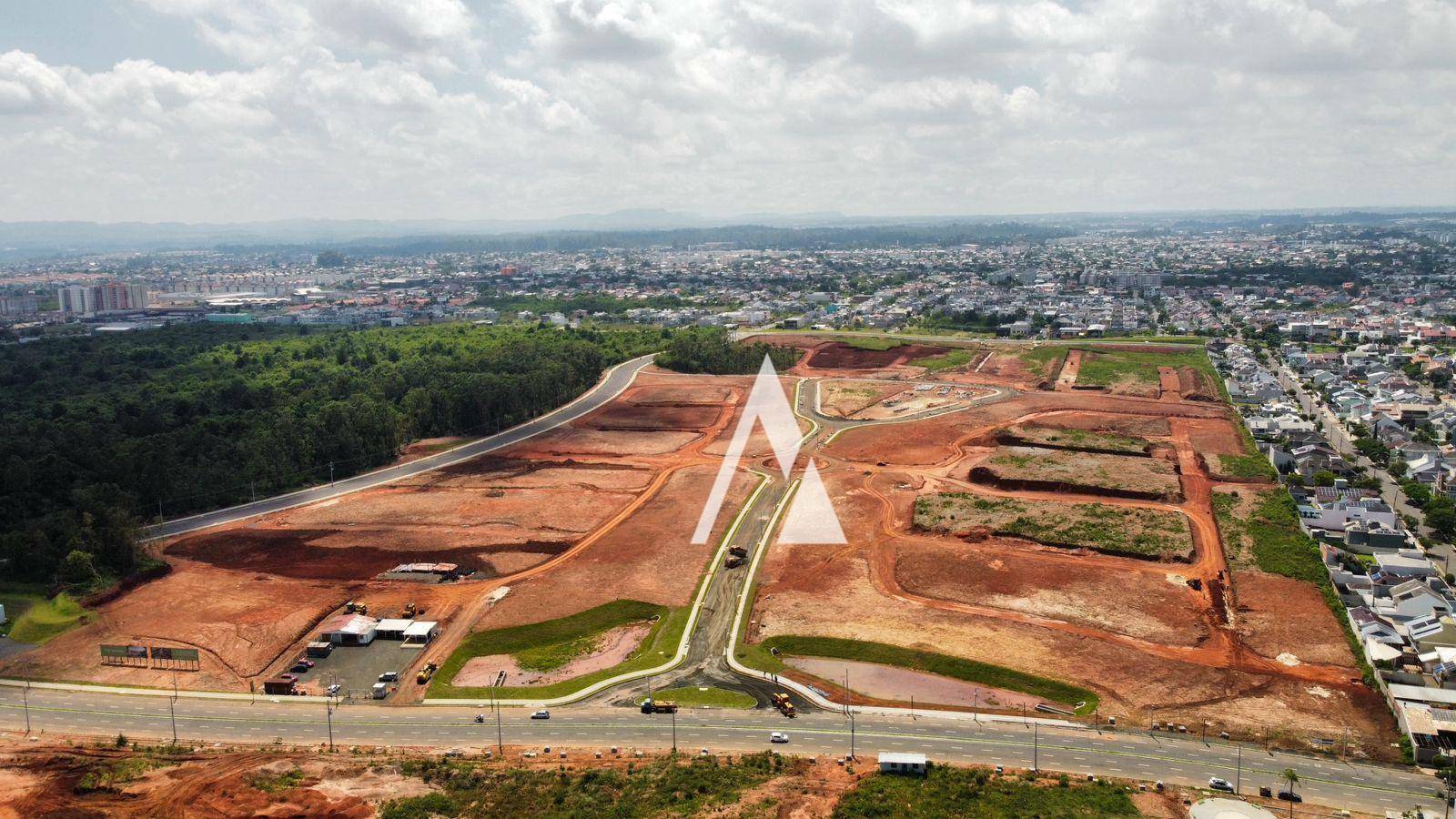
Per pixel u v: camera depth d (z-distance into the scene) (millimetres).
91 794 104812
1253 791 101812
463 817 98188
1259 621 146000
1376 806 98812
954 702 124750
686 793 101500
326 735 119312
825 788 102312
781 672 133625
